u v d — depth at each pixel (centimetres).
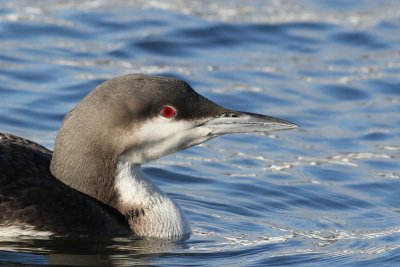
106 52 1892
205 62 1892
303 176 1466
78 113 1145
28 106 1636
